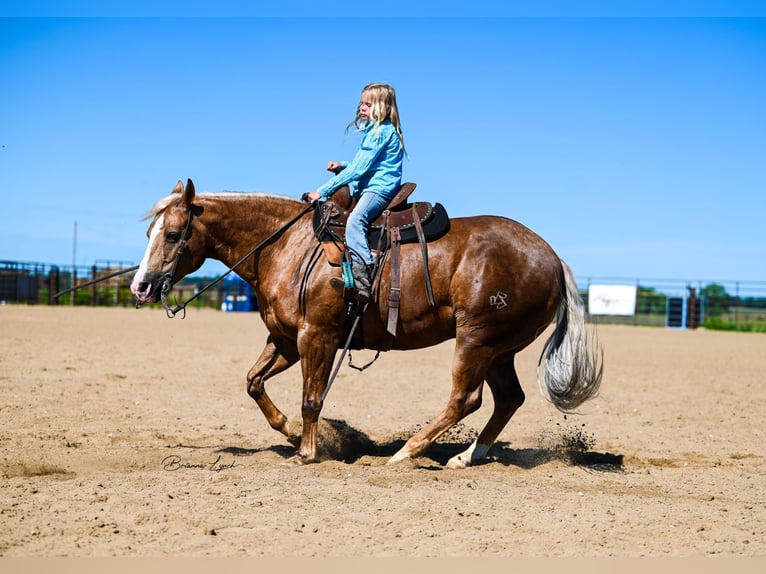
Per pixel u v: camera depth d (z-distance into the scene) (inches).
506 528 196.9
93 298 1542.8
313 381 268.7
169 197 274.5
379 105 270.4
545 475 265.9
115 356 609.6
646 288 1460.4
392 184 269.6
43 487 227.5
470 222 275.0
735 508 223.6
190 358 619.5
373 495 223.1
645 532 196.7
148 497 215.6
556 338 273.4
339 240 267.4
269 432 346.0
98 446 302.2
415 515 205.2
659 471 279.9
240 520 198.1
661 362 693.9
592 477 264.5
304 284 266.4
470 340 266.2
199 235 272.4
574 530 196.4
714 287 1437.0
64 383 460.8
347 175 266.5
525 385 528.7
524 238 273.0
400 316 266.5
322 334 266.7
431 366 634.8
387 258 266.8
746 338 1059.3
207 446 311.0
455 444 327.9
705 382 558.3
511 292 265.3
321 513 205.0
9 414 361.7
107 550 175.6
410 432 350.0
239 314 1403.8
